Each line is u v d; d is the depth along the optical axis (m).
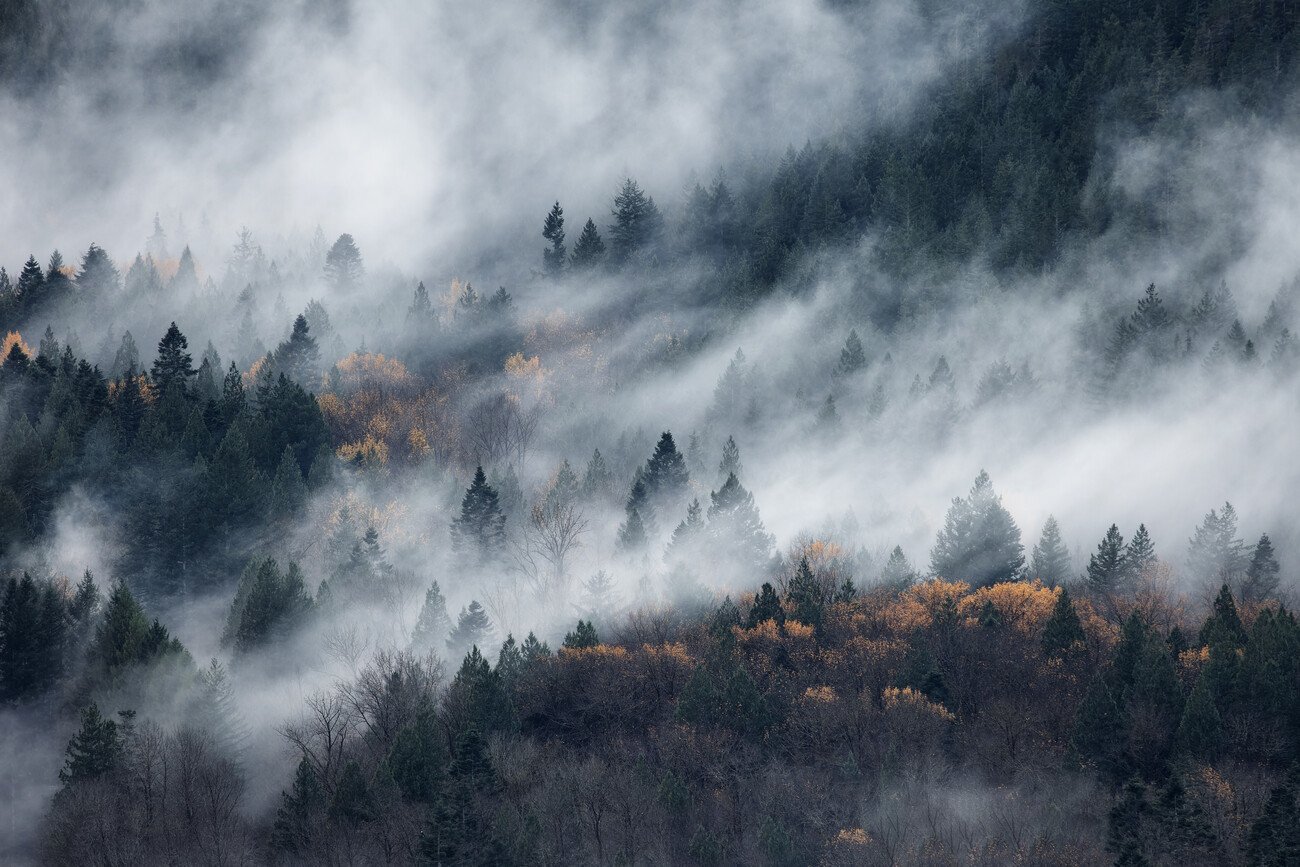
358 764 175.25
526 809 166.00
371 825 168.12
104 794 177.25
